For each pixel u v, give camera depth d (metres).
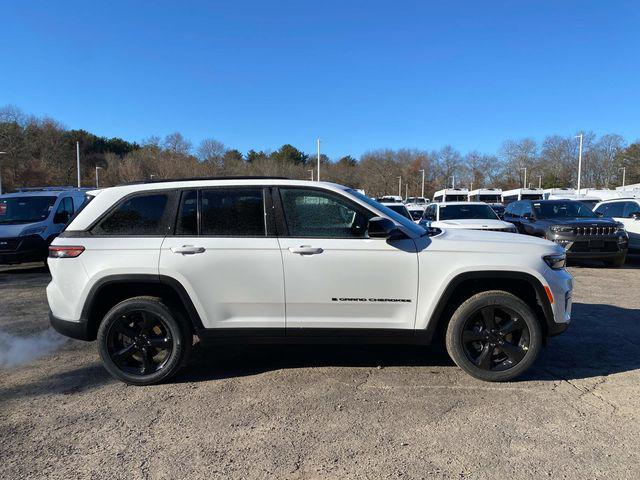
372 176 100.75
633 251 11.86
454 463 3.02
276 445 3.27
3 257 10.83
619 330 5.84
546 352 5.05
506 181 100.38
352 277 4.13
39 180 72.62
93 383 4.39
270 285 4.16
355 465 3.02
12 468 3.04
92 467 3.05
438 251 4.14
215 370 4.68
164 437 3.40
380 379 4.38
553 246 4.35
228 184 4.30
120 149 104.81
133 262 4.15
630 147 86.69
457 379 4.35
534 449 3.17
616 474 2.88
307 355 5.07
